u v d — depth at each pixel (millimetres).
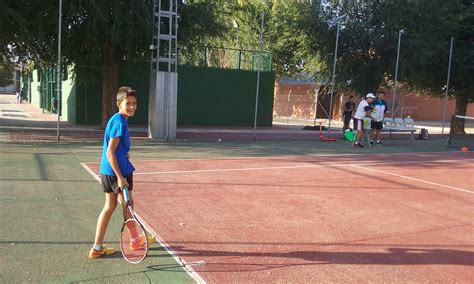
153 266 4680
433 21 21062
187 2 17922
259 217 6598
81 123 20766
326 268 4836
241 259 4977
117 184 4648
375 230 6238
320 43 22047
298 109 39812
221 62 25703
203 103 23031
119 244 5246
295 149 14781
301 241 5652
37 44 15188
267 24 31219
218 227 6055
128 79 21297
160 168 10109
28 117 23812
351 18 21562
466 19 22281
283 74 35438
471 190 9133
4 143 12812
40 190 7555
